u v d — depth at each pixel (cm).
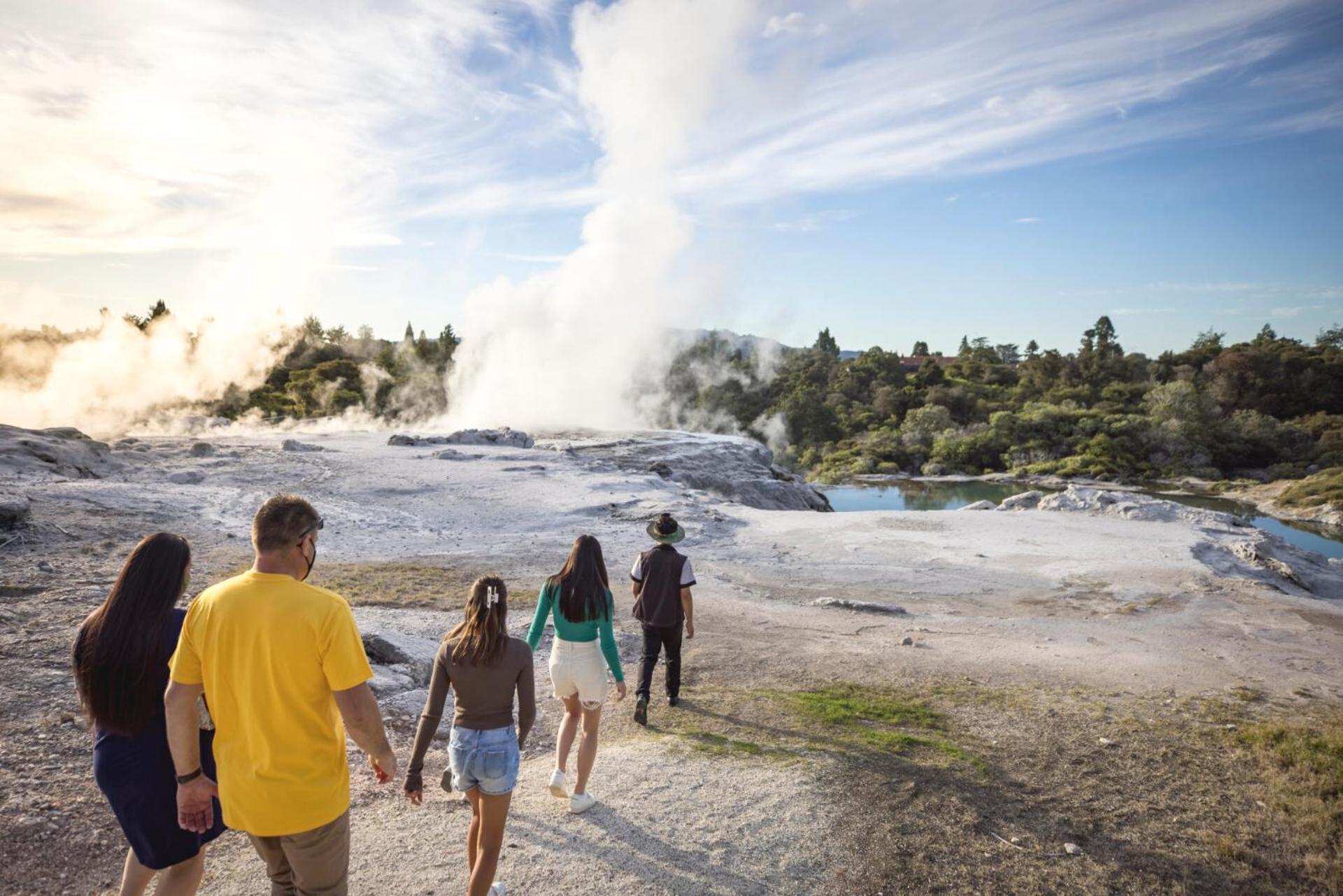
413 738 685
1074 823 530
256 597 276
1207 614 1356
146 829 305
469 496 2433
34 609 890
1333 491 5553
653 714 744
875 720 732
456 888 421
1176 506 2359
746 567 1736
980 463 8888
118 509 1633
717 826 505
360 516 2028
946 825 520
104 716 298
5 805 484
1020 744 677
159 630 302
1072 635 1205
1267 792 586
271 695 273
